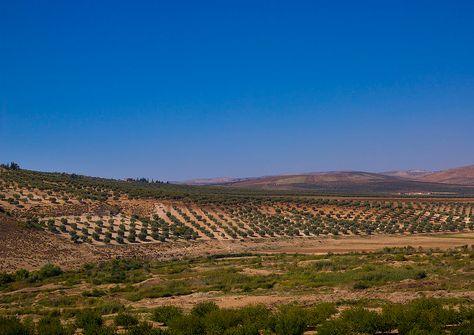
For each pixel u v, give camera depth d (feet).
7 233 284.41
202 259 273.33
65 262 263.49
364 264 206.18
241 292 154.92
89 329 95.20
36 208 347.77
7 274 221.25
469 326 81.66
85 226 330.75
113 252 290.15
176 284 182.19
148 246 310.04
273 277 182.80
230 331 86.99
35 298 174.40
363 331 84.53
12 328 92.17
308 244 325.42
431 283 141.18
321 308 102.22
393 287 140.15
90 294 175.11
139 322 105.70
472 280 141.79
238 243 329.72
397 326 85.56
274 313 104.53
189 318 94.89
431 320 85.81
